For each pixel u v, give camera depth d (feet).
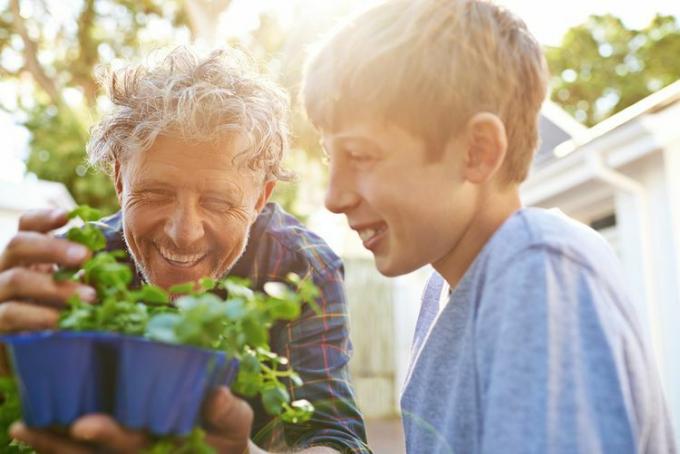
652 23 60.75
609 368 2.97
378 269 3.67
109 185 37.81
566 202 19.20
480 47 3.51
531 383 2.96
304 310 5.72
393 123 3.41
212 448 2.87
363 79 3.42
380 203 3.45
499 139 3.46
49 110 41.04
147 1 40.55
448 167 3.47
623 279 3.51
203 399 2.91
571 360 2.97
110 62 5.70
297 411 3.55
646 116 14.71
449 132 3.43
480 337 3.30
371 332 37.11
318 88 3.58
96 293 3.25
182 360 2.67
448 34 3.48
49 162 38.99
